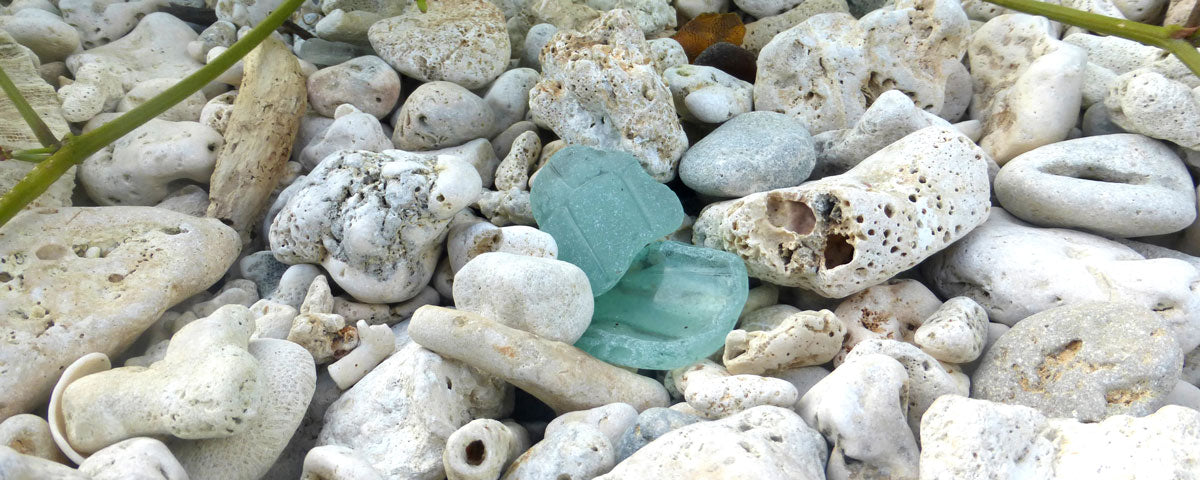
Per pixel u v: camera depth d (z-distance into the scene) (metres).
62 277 0.28
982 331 0.27
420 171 0.28
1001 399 0.25
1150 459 0.22
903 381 0.24
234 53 0.27
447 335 0.25
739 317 0.29
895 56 0.33
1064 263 0.28
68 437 0.24
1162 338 0.25
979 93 0.35
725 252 0.29
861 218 0.27
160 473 0.22
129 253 0.29
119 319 0.27
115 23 0.40
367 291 0.29
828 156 0.33
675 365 0.27
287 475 0.26
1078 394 0.25
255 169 0.33
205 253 0.29
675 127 0.32
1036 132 0.31
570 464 0.23
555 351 0.26
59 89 0.34
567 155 0.30
